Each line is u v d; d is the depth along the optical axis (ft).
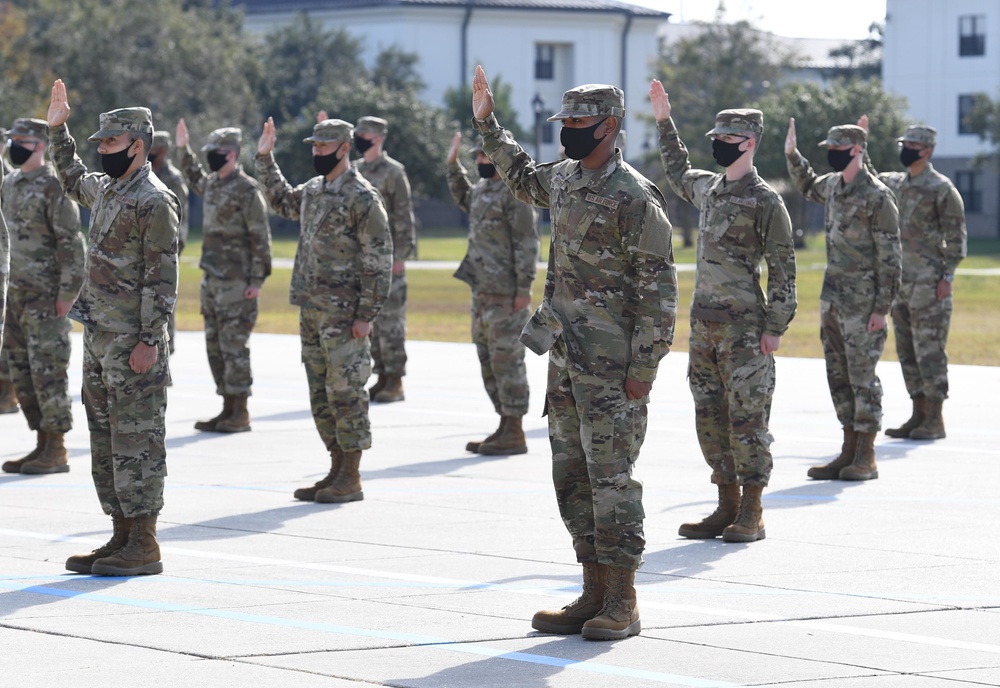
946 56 262.88
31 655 22.15
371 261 34.99
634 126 319.06
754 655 22.50
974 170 265.13
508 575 27.94
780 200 31.22
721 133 31.27
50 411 39.17
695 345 31.89
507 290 43.32
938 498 36.50
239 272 47.47
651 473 40.14
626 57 318.65
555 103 315.78
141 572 27.76
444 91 305.73
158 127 232.32
